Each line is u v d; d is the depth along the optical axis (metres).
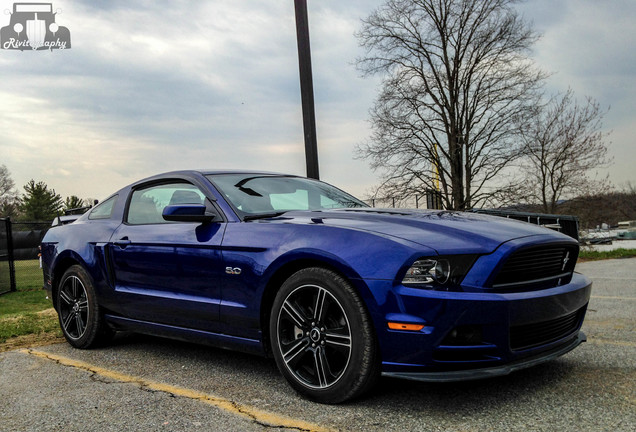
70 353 4.30
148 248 3.84
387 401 2.83
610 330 4.39
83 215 4.96
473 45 17.83
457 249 2.64
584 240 18.16
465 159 18.31
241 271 3.20
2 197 65.94
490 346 2.58
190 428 2.55
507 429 2.40
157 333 3.91
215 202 3.60
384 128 18.36
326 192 4.26
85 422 2.68
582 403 2.69
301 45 7.20
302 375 2.97
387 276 2.62
